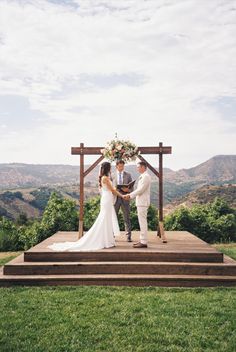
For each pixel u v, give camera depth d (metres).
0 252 13.56
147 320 6.03
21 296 7.20
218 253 8.52
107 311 6.39
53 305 6.69
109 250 8.70
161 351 5.07
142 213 9.16
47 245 9.52
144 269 8.25
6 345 5.18
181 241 10.21
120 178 10.32
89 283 7.95
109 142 9.89
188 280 7.94
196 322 5.97
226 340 5.41
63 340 5.35
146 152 10.11
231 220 15.80
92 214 14.39
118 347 5.18
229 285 7.95
